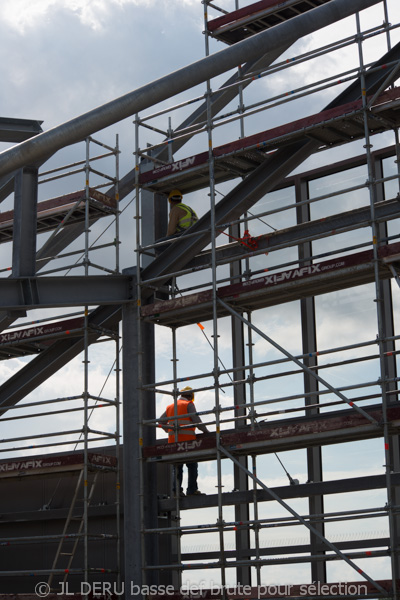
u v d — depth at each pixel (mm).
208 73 13539
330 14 13797
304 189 20281
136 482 18703
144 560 17828
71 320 20188
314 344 19438
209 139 18438
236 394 20141
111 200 21297
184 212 19922
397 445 17891
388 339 15352
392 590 14781
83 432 19359
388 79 16234
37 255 23500
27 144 13719
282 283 17141
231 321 20469
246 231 18953
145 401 19297
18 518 21453
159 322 19250
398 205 17375
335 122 16969
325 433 15945
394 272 15781
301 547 18375
